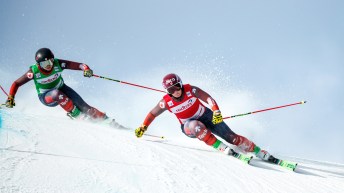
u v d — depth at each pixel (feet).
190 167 9.52
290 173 12.13
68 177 6.48
